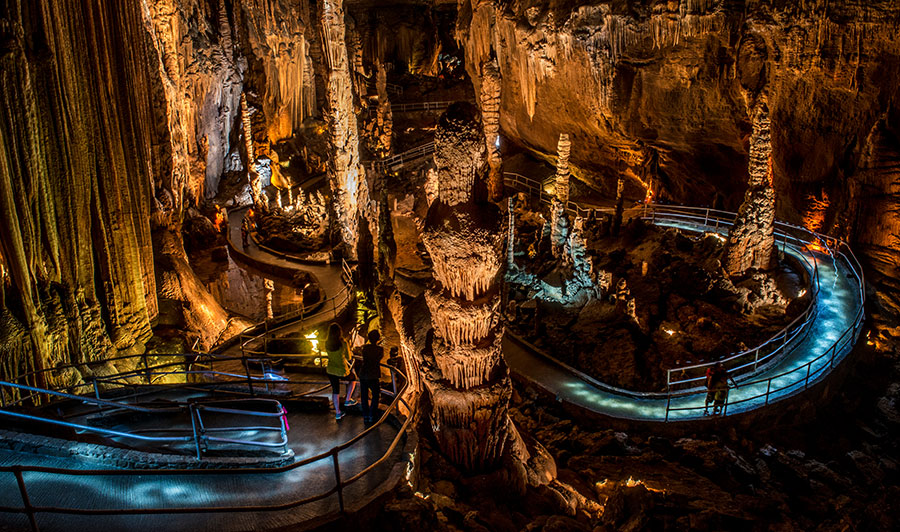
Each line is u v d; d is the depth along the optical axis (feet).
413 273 76.02
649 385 49.26
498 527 28.07
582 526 28.76
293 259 87.40
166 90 83.66
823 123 62.13
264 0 110.83
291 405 30.91
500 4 88.02
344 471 25.35
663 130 77.97
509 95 97.35
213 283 86.38
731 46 65.57
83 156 45.11
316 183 116.57
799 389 47.09
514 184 103.30
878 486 40.37
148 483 23.57
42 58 40.70
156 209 66.23
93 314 46.44
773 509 34.27
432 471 31.07
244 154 115.24
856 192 61.11
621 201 75.36
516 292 64.18
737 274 62.75
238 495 23.29
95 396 32.17
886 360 52.90
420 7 154.10
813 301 56.03
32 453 24.38
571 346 54.39
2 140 37.78
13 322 38.06
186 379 51.19
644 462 41.14
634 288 63.72
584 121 87.51
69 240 44.16
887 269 59.72
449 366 30.30
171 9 85.20
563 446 43.47
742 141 70.79
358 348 48.83
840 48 56.80
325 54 74.38
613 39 74.18
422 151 118.73
